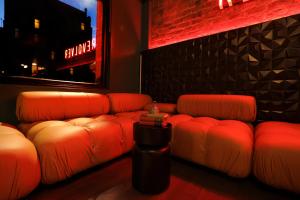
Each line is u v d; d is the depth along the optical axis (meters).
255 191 1.34
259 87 2.19
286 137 1.29
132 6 3.54
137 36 3.67
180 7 3.21
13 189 1.00
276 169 1.22
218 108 2.23
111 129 1.72
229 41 2.44
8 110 1.97
